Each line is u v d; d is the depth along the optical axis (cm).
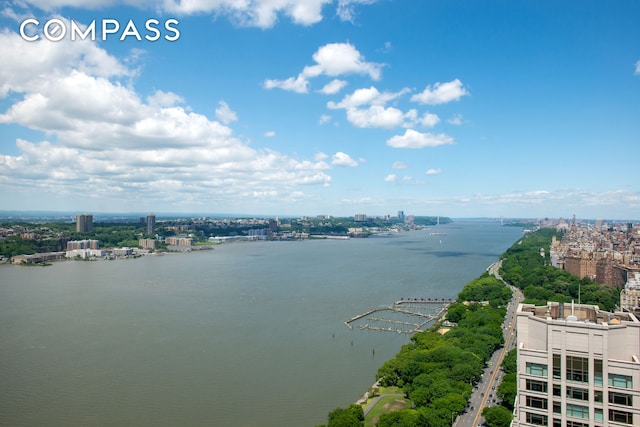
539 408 12988
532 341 13338
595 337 12219
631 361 12025
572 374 12525
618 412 12081
